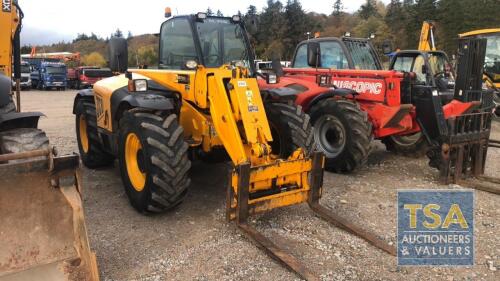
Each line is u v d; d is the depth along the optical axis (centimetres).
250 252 358
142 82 435
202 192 502
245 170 368
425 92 589
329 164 616
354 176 599
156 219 426
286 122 465
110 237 385
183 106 464
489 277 332
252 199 384
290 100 491
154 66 563
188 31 481
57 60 3114
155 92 477
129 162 446
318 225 416
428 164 639
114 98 483
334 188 538
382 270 338
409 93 611
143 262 341
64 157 264
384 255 362
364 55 748
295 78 719
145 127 402
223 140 407
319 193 432
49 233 270
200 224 414
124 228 404
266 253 354
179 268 332
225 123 402
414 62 821
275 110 476
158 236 388
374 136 627
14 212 262
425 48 1053
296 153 414
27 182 262
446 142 554
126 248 364
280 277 322
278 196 399
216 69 420
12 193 260
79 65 3647
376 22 4356
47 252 269
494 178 577
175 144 403
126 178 446
